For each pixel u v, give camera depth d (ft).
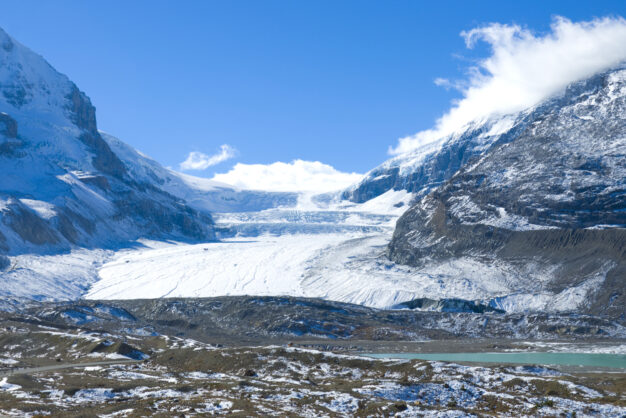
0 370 419.74
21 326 627.46
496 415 303.68
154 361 484.33
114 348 515.91
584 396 335.88
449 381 358.64
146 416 266.98
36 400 306.55
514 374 390.21
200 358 469.98
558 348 625.41
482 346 652.89
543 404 319.27
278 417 272.10
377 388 341.00
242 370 431.43
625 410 305.12
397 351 625.41
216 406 292.81
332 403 308.60
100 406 298.56
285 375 413.18
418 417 284.41
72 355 510.99
